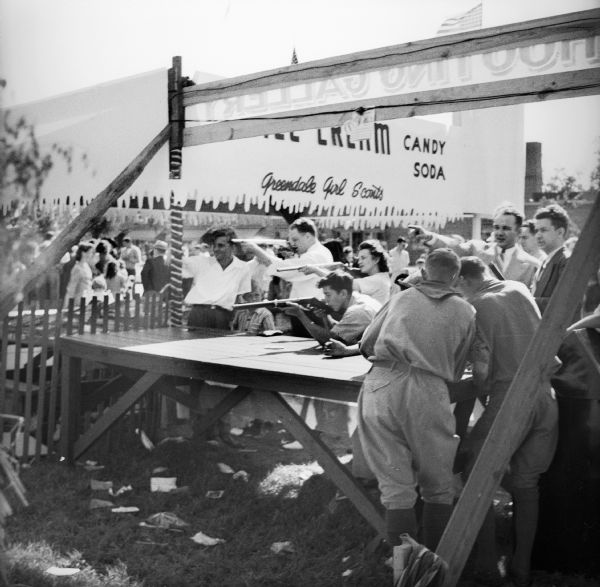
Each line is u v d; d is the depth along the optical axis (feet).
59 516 14.06
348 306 15.98
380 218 25.96
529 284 17.58
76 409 17.25
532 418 11.01
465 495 9.80
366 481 14.96
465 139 24.34
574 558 11.78
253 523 14.03
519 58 12.69
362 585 11.60
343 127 15.16
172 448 18.40
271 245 28.50
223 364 13.96
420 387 10.72
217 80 17.74
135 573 11.94
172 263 20.83
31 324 17.10
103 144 18.89
